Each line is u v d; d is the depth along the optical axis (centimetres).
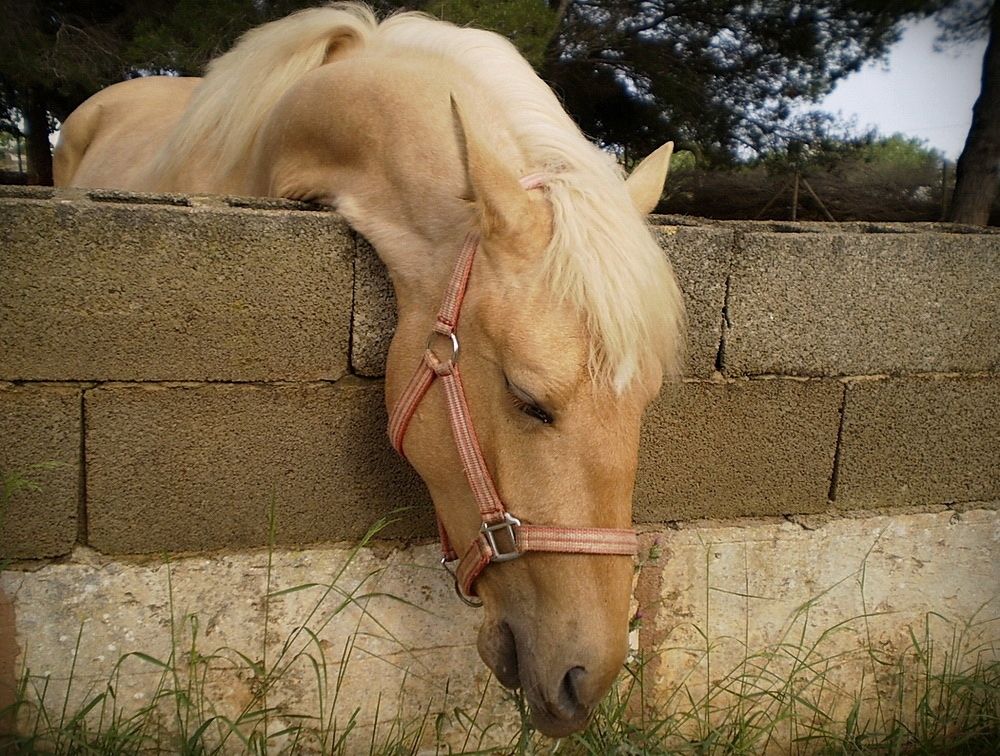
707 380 196
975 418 217
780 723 224
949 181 929
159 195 173
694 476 203
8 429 161
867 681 230
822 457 210
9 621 172
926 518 224
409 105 171
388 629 194
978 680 235
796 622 222
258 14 516
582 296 129
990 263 205
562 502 133
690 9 674
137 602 178
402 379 155
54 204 153
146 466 170
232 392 171
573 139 158
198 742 184
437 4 482
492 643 147
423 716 200
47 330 158
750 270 190
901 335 204
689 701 218
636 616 195
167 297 162
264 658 185
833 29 693
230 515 178
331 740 196
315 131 186
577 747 193
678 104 700
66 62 548
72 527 170
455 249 153
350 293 172
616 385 128
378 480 184
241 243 163
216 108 234
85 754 174
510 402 136
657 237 183
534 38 502
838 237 194
